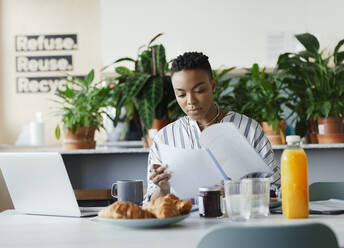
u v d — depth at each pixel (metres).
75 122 2.67
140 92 2.61
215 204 1.27
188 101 1.53
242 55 4.18
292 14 4.16
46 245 0.99
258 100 2.71
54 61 4.63
